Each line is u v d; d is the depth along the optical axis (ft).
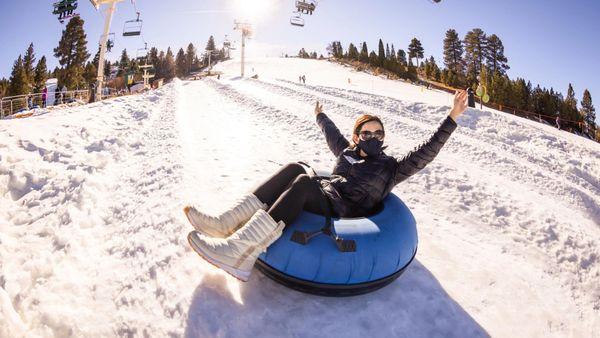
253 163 18.25
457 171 20.24
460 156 25.55
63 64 233.76
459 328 7.36
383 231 7.54
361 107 45.03
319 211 7.73
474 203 15.65
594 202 19.99
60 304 6.93
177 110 36.27
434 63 250.57
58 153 16.31
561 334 7.63
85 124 22.85
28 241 9.25
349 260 7.01
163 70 353.92
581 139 51.01
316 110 11.78
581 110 252.01
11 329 6.05
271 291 7.75
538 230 13.23
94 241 9.57
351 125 33.53
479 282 9.15
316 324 6.97
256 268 8.23
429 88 155.94
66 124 21.71
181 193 12.75
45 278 7.76
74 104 65.46
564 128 169.48
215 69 300.61
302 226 7.30
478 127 41.88
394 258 7.41
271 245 7.35
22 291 7.20
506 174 22.40
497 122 42.80
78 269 8.17
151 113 32.63
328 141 10.78
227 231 7.21
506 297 8.66
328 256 6.99
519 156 29.22
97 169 15.19
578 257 11.33
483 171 21.95
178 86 77.82
